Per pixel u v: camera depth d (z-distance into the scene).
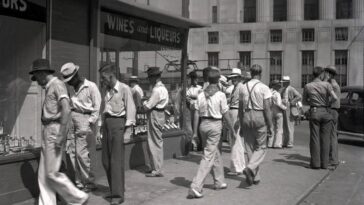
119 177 6.40
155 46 10.09
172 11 11.60
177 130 10.61
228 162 10.02
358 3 45.47
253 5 50.25
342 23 45.38
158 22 10.19
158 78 8.28
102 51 8.38
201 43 48.19
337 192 7.78
